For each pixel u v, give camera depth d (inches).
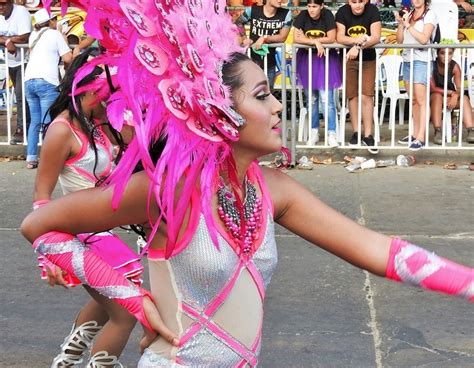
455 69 371.2
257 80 83.4
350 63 357.1
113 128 90.3
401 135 408.2
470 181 332.8
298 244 255.1
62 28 355.3
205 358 84.6
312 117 367.6
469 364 171.5
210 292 83.7
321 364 171.5
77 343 140.1
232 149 84.1
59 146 135.0
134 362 173.0
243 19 366.3
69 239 86.3
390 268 87.1
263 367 169.9
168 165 79.7
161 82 78.8
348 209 293.7
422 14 352.5
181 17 79.8
